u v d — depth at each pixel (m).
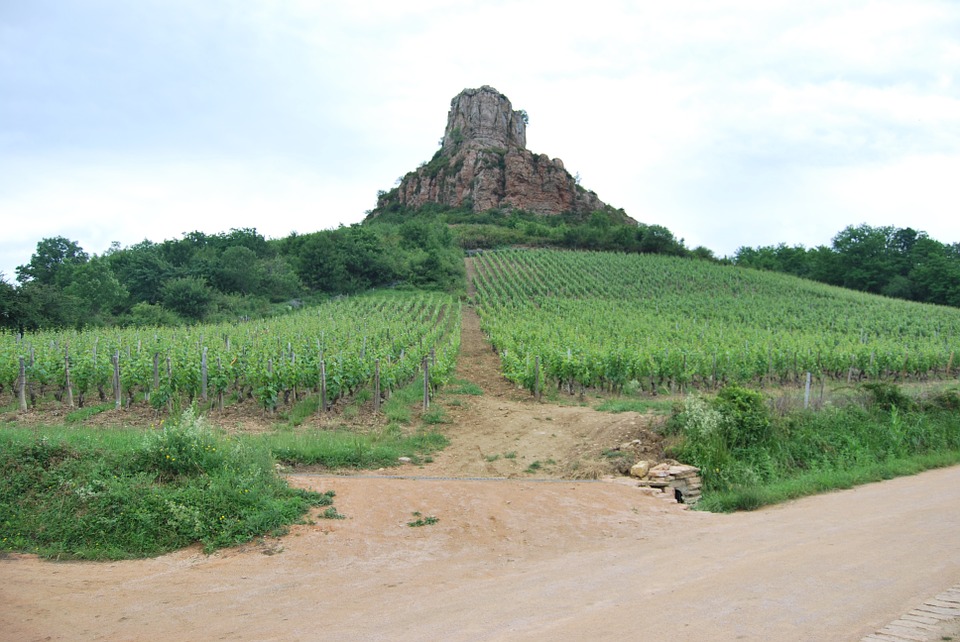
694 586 5.99
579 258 67.06
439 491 10.19
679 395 23.08
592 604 5.60
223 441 10.21
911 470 13.00
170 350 20.09
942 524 8.25
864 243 79.19
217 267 50.06
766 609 5.20
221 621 5.56
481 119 112.69
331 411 16.70
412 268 58.38
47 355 18.52
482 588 6.29
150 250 58.28
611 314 41.59
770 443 13.03
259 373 16.42
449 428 15.64
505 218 94.06
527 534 8.44
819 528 8.39
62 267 55.38
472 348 32.00
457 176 104.50
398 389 19.72
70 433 11.34
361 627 5.27
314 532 8.34
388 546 7.91
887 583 5.82
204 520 8.20
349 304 44.94
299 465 11.87
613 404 17.75
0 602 6.05
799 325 42.53
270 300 50.91
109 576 6.92
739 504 10.27
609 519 9.18
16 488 8.48
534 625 5.10
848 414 15.02
